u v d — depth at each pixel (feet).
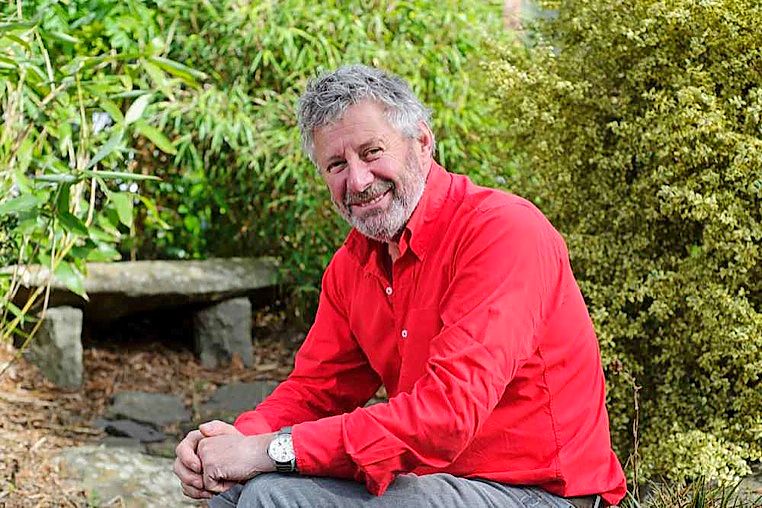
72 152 12.26
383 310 8.23
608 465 7.96
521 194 13.04
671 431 11.27
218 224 18.86
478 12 17.60
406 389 8.00
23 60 11.10
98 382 16.30
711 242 11.10
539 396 7.63
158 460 13.39
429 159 7.98
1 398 14.92
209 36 17.44
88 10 13.48
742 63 11.25
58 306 16.02
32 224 11.42
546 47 13.09
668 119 11.23
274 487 7.27
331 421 7.32
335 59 16.96
